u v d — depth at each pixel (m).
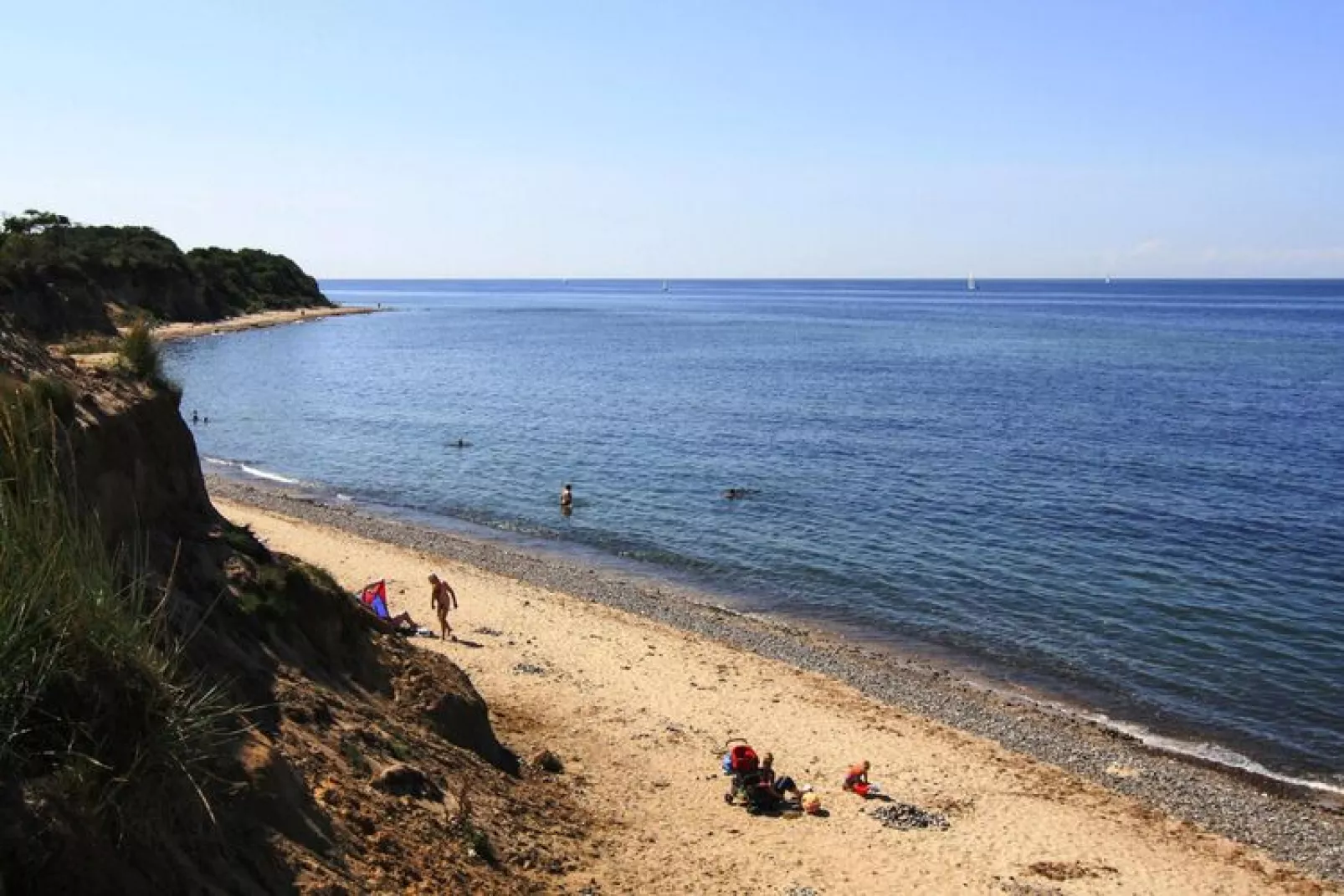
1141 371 93.12
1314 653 25.53
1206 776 19.25
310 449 54.59
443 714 13.98
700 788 16.31
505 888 10.33
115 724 6.36
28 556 6.31
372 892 8.65
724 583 31.64
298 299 181.75
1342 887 15.38
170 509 13.16
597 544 36.22
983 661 25.25
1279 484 44.41
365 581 27.97
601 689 20.66
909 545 35.25
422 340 128.88
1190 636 26.75
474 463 51.00
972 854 15.18
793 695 21.67
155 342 14.87
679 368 96.75
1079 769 19.25
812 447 54.50
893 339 135.12
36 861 5.36
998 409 68.31
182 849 6.80
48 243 111.50
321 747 10.68
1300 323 170.12
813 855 14.43
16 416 7.94
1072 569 32.44
